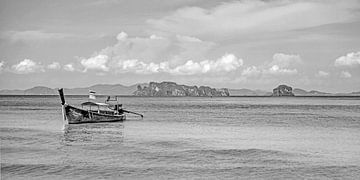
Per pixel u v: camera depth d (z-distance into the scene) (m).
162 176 29.02
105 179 28.03
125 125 69.12
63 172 29.89
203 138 50.62
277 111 122.75
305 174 30.16
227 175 29.53
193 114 104.50
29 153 37.50
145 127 65.75
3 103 176.88
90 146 42.53
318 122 77.25
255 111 122.38
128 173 29.77
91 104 72.94
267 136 53.41
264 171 30.92
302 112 116.44
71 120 67.38
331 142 47.53
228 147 42.69
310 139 50.34
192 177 28.84
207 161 34.50
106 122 73.38
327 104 197.88
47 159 34.53
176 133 56.59
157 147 42.09
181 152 38.84
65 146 42.38
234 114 105.62
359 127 66.81
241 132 58.47
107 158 35.28
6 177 28.47
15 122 72.69
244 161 34.72
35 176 28.77
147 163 33.25
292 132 58.78
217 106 166.00
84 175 29.09
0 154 36.78
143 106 161.62
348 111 122.44
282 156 37.38
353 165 33.41
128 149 40.50
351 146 44.25
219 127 66.44
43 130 58.97
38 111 110.44
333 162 34.62
